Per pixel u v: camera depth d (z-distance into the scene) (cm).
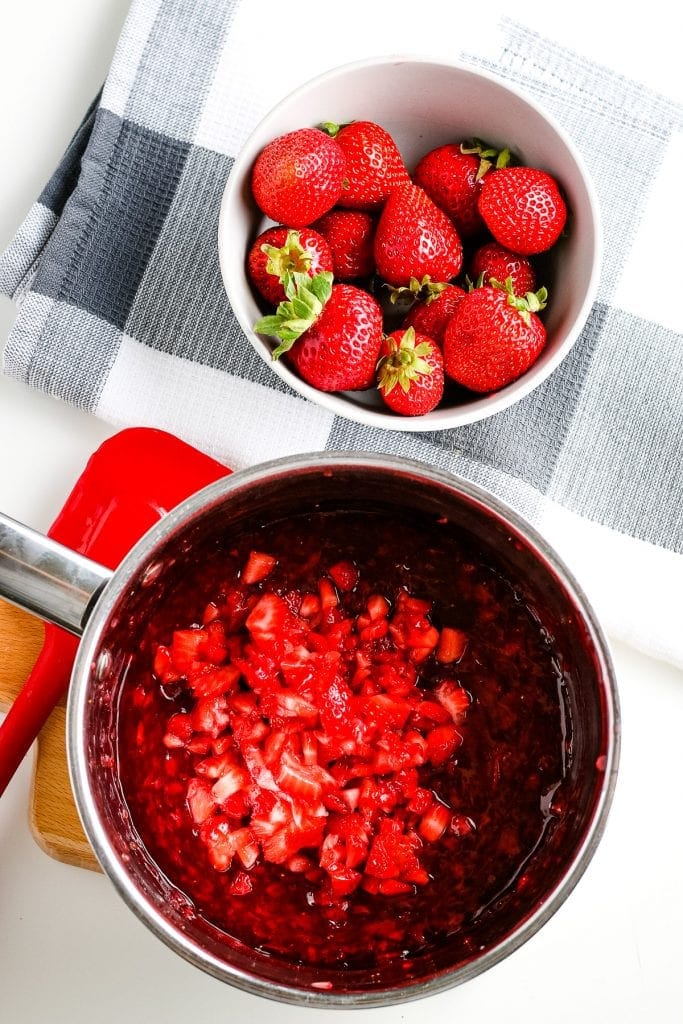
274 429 63
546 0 63
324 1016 64
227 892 56
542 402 64
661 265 63
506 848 56
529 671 56
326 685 57
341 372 56
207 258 63
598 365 64
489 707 57
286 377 56
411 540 57
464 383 58
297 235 56
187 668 58
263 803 57
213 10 63
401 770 57
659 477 63
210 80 63
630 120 63
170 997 65
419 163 60
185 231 63
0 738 60
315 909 57
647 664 65
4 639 63
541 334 57
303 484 53
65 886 65
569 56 63
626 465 64
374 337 56
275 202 56
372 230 59
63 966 65
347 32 63
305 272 56
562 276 59
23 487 66
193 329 64
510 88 56
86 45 66
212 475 63
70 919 65
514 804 56
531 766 56
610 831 65
